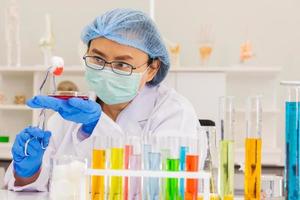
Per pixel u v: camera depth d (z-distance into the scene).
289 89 1.22
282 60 3.98
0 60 4.13
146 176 1.14
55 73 1.36
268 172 3.54
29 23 4.13
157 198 1.16
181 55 4.02
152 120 1.69
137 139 1.19
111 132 1.48
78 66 3.71
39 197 1.33
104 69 1.58
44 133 1.38
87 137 1.49
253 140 1.20
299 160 1.20
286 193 1.22
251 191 1.20
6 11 4.05
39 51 4.12
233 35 4.01
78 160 1.17
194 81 3.64
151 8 4.07
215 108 3.62
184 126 1.63
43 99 1.22
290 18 4.00
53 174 1.17
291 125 1.21
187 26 4.04
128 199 1.17
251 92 3.95
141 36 1.61
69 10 4.12
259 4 4.01
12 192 1.45
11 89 4.08
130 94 1.65
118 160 1.17
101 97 1.66
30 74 3.98
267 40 4.00
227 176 1.20
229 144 1.21
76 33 4.10
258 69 3.64
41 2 4.13
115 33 1.56
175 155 1.17
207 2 4.04
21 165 1.38
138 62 1.62
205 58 3.87
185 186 1.15
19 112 4.05
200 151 1.23
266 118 3.82
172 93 1.79
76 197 1.15
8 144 3.64
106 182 1.17
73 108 1.25
